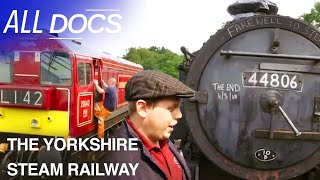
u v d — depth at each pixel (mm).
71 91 6363
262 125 3574
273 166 3637
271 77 3553
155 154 1705
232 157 3619
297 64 3553
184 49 3996
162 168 1673
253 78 3564
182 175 1842
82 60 6848
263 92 3568
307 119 3576
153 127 1697
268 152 3605
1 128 6250
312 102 3570
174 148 1913
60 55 6344
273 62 3561
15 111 6227
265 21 3531
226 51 3502
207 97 3562
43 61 6324
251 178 3643
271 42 3566
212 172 4129
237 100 3584
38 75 6320
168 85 1679
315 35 3557
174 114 1744
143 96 1675
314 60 3516
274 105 3441
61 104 6312
